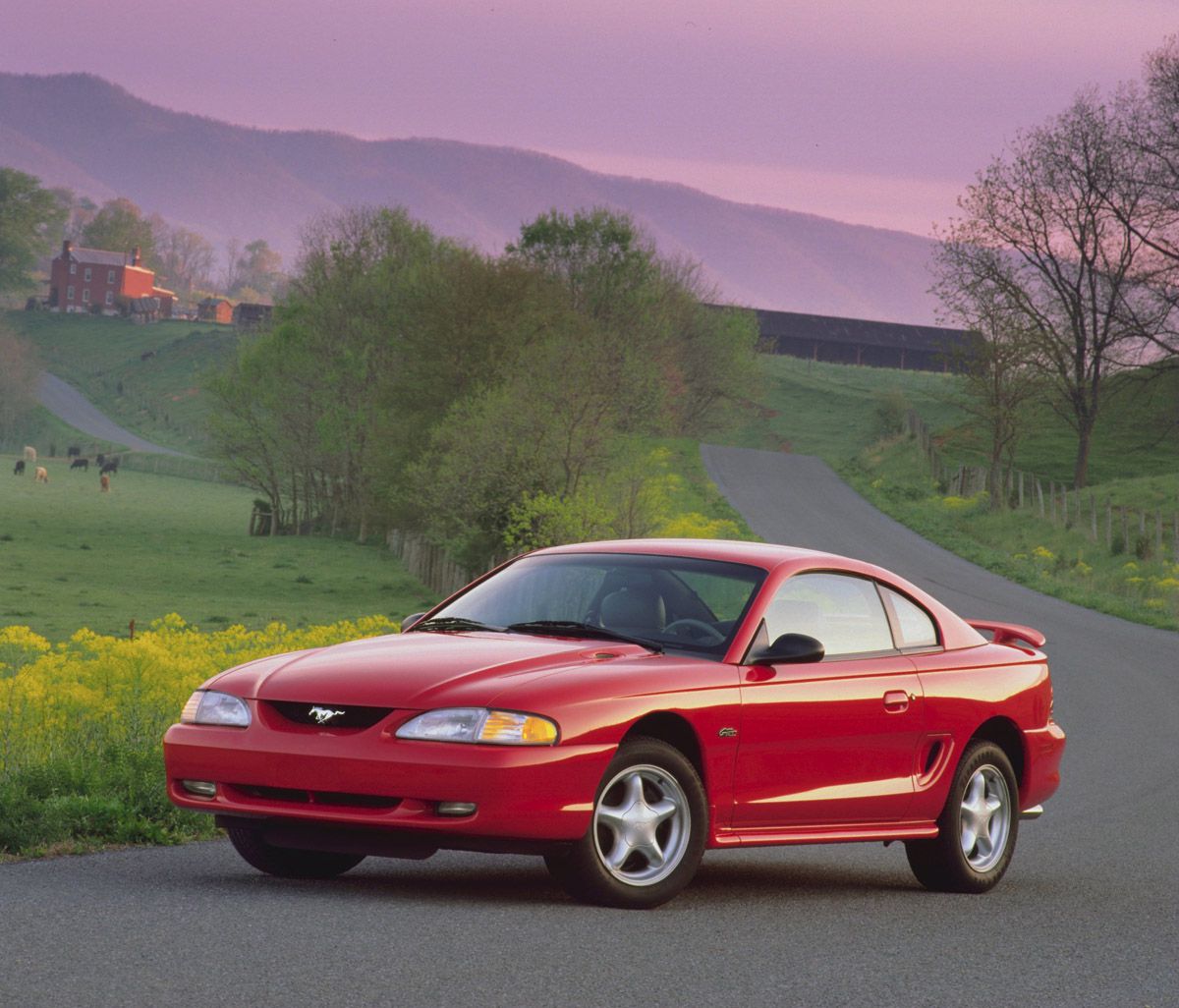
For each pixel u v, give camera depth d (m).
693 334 117.88
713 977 6.30
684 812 7.82
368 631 24.34
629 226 96.31
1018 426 82.81
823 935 7.48
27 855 9.12
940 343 84.19
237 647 22.16
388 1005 5.46
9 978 5.59
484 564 49.84
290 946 6.28
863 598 9.34
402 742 7.24
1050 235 85.56
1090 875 10.61
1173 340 86.31
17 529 83.94
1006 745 10.10
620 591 8.73
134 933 6.42
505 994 5.73
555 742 7.27
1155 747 20.44
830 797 8.62
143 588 58.28
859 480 96.31
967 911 8.77
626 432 51.25
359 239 87.25
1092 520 68.56
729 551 9.08
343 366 85.25
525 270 71.75
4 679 15.84
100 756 11.64
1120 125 84.81
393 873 8.73
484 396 53.78
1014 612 44.97
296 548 81.25
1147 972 7.21
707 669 8.08
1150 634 40.38
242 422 90.69
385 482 70.19
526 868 9.19
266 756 7.41
